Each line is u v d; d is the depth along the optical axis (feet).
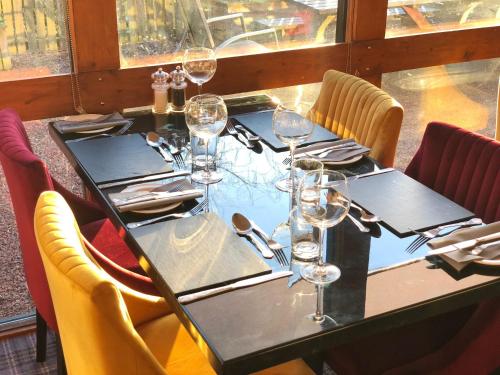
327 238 6.10
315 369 6.80
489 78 11.96
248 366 4.67
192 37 9.75
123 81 9.35
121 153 7.83
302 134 7.11
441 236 6.16
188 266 5.60
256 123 8.79
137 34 9.37
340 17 10.55
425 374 5.89
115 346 4.70
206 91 9.91
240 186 7.14
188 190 6.83
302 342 4.80
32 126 9.14
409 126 11.73
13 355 8.75
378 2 10.43
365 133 8.63
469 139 7.36
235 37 10.00
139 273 7.62
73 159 7.77
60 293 4.86
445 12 11.18
